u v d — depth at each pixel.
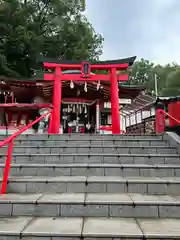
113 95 10.09
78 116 15.24
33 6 25.70
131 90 14.17
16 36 22.55
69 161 5.18
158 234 2.28
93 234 2.29
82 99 14.56
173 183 3.63
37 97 14.89
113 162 5.13
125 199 3.10
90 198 3.16
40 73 17.12
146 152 5.71
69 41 27.48
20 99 16.12
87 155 5.19
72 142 6.42
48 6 27.36
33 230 2.39
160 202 2.93
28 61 24.77
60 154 5.22
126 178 4.06
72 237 2.29
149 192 3.62
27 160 5.17
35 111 15.17
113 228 2.46
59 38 26.62
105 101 15.17
